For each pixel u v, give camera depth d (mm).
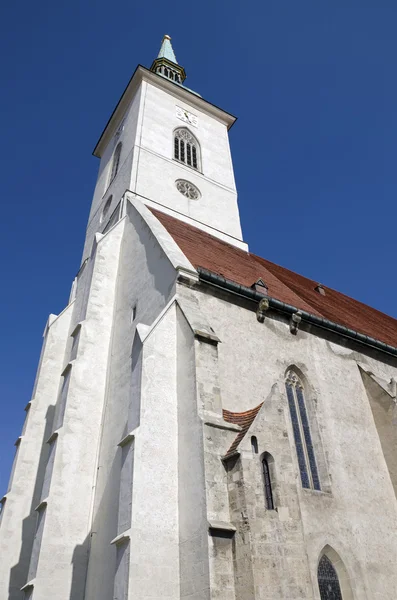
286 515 12461
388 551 16672
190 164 37406
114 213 30875
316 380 19578
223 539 11914
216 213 34938
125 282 22609
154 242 21031
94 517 16625
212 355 15438
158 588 11922
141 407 14320
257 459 12977
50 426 22797
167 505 13203
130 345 19250
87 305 22109
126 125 39094
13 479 20797
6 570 18703
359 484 17766
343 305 31406
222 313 18531
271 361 18672
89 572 15578
